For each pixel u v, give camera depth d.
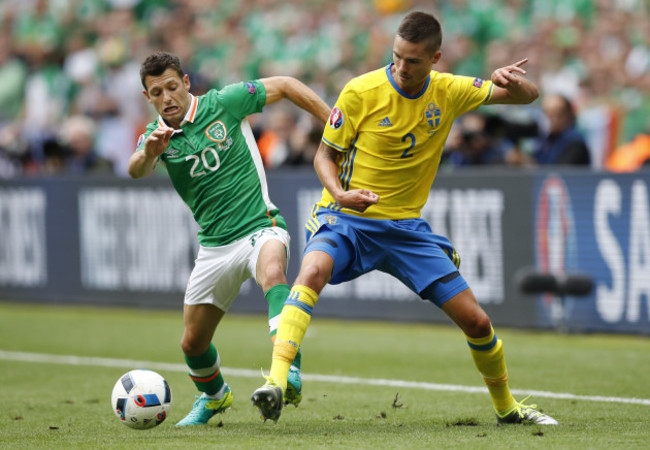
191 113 19.66
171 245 43.62
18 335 38.84
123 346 35.59
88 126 50.38
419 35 17.33
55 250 47.22
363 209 17.69
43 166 51.94
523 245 35.56
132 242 44.84
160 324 40.88
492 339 18.64
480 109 42.97
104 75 61.81
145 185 44.19
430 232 18.98
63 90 64.00
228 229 19.67
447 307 18.52
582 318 34.75
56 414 22.58
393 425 19.81
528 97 18.58
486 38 57.38
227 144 19.81
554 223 34.91
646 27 53.28
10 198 48.50
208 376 20.42
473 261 36.72
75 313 45.09
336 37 59.38
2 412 22.98
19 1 72.19
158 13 69.06
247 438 17.61
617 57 50.75
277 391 16.50
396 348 33.44
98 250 45.97
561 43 52.47
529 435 17.55
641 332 33.34
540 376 27.19
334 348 33.72
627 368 28.27
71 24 69.19
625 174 33.38
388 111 18.41
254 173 20.12
